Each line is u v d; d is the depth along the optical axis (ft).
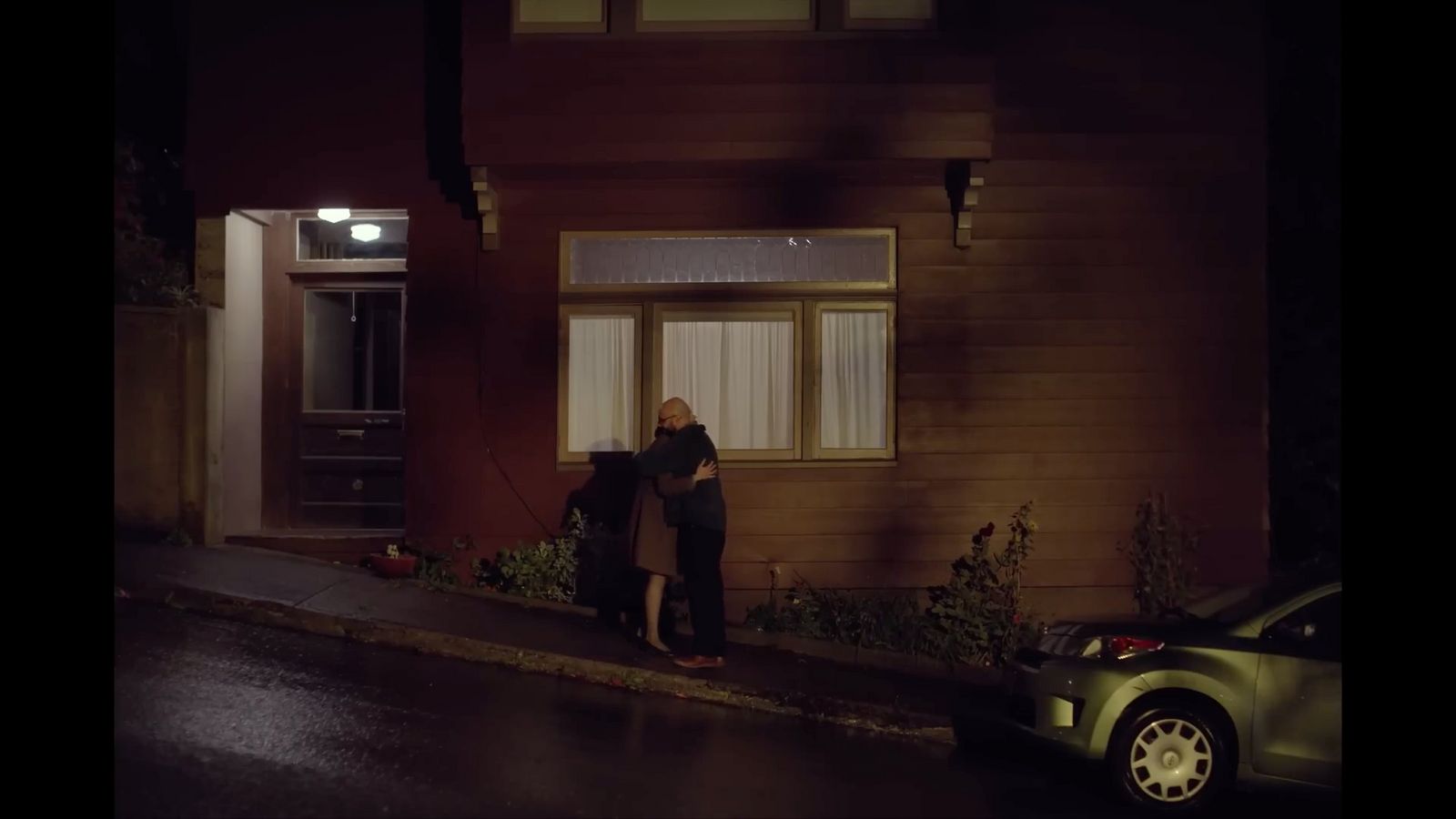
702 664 31.22
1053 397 37.68
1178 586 37.17
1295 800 24.43
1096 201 37.88
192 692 25.86
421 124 38.14
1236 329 38.11
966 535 37.45
